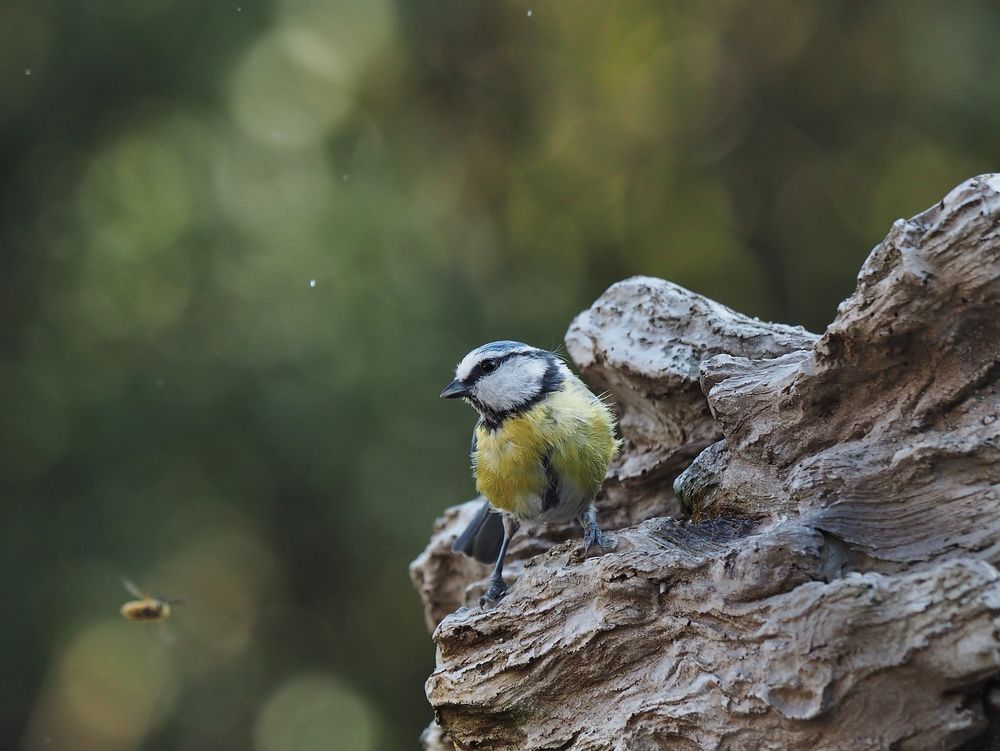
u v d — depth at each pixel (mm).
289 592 13883
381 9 14969
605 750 4938
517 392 6277
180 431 13234
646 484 6918
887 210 14852
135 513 13219
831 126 15312
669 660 4910
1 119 13914
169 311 13617
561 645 5145
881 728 4266
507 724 5273
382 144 15023
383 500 13094
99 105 13984
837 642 4332
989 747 4250
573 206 15500
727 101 15648
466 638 5418
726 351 6379
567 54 15766
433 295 13984
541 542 7246
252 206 13961
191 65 13977
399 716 14133
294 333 13445
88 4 13859
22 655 13258
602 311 6965
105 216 13812
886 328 4852
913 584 4254
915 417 4941
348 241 13953
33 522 13242
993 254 4527
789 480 5281
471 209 15555
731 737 4602
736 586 4734
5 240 13844
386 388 13289
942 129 14375
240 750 14180
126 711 14242
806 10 15367
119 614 13312
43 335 13625
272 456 13195
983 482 4719
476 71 15945
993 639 4043
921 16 14469
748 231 15406
